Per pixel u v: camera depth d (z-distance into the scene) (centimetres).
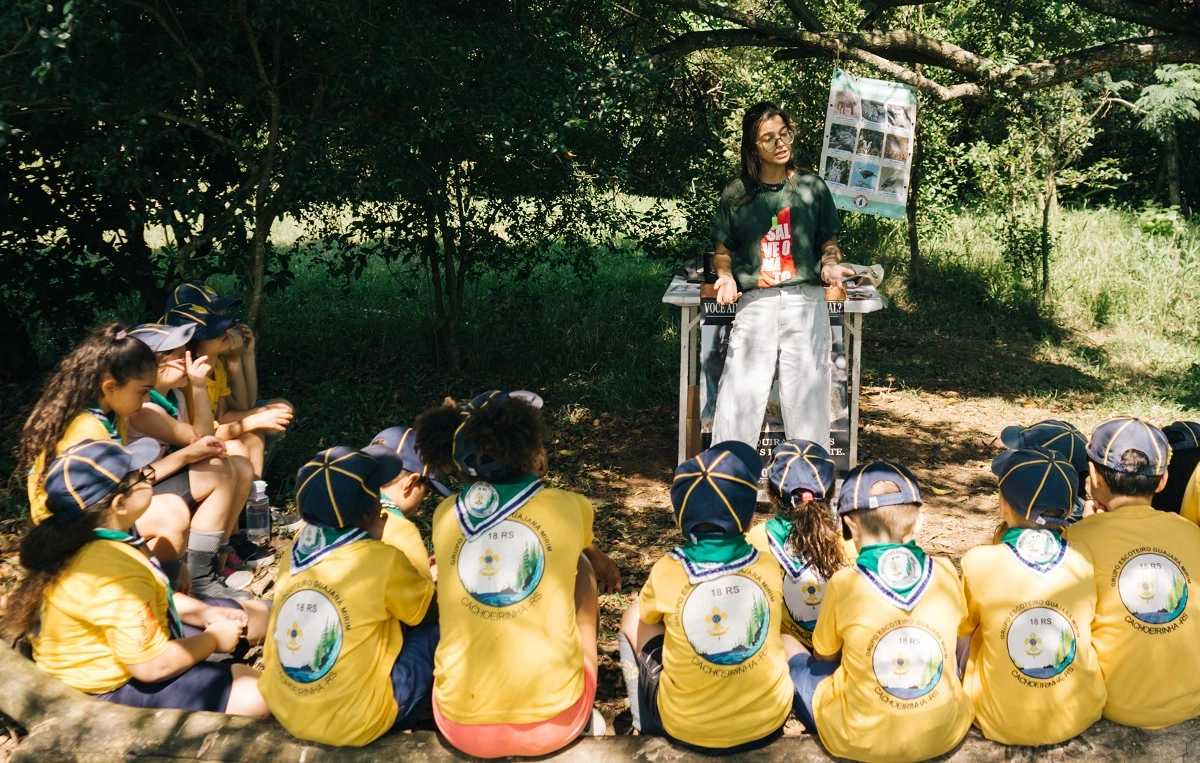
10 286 730
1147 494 308
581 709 296
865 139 632
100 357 362
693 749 287
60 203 702
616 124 697
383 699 293
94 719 295
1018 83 689
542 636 286
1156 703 290
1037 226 1114
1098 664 289
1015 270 1102
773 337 550
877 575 280
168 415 431
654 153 789
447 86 598
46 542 301
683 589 288
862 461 662
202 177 643
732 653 283
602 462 647
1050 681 281
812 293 548
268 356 799
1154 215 1406
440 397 754
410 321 899
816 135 960
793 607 353
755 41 698
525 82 609
